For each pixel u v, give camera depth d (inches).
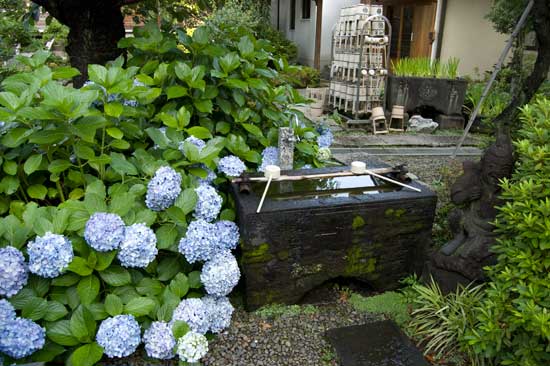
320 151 114.3
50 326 64.8
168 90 94.5
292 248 83.0
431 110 282.2
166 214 77.5
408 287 91.7
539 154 66.7
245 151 99.0
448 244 87.0
